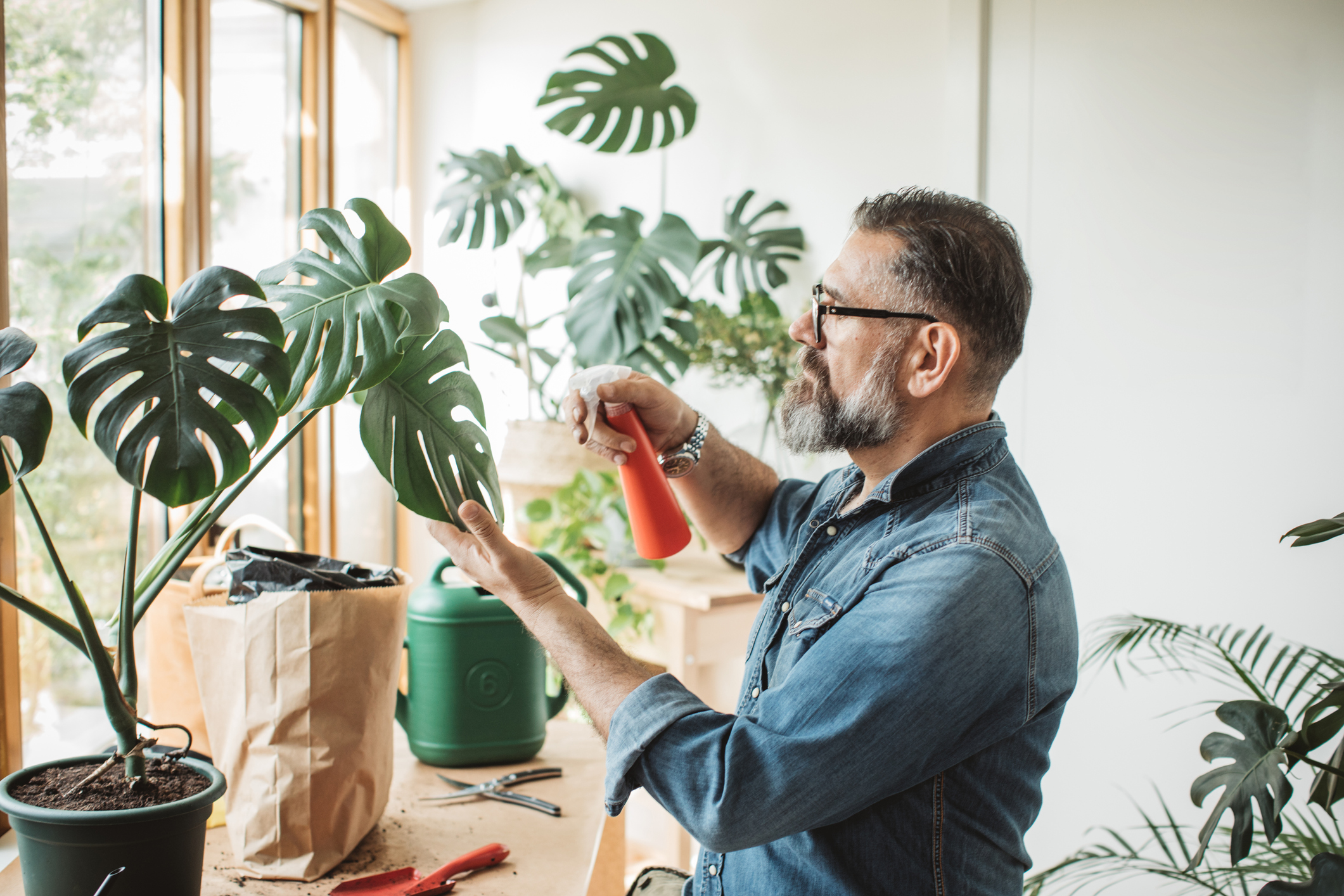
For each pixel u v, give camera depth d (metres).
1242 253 1.64
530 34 2.76
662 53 2.16
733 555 1.28
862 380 0.93
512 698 1.27
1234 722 1.10
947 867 0.83
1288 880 1.28
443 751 1.25
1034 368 1.89
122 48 1.71
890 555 0.85
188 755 1.04
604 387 1.08
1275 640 1.63
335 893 0.94
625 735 0.81
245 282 0.76
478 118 2.87
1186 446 1.71
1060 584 0.86
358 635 0.98
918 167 2.05
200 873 0.83
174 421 0.71
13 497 1.21
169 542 0.89
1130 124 1.75
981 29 1.90
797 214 2.28
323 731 0.97
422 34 2.88
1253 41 1.62
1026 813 0.88
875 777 0.76
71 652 1.59
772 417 2.26
